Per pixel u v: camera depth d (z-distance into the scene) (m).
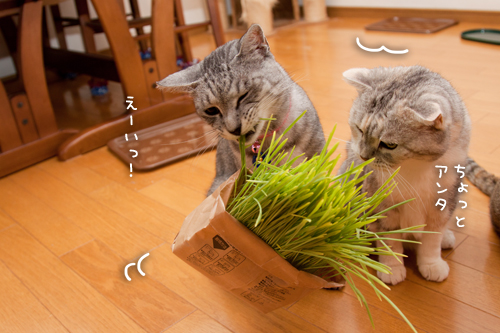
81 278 0.74
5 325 0.68
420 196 0.63
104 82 1.43
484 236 0.73
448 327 0.61
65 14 1.71
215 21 1.28
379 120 0.58
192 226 0.55
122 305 0.69
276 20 2.10
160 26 1.13
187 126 1.15
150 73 1.14
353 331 0.62
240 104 0.66
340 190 0.53
